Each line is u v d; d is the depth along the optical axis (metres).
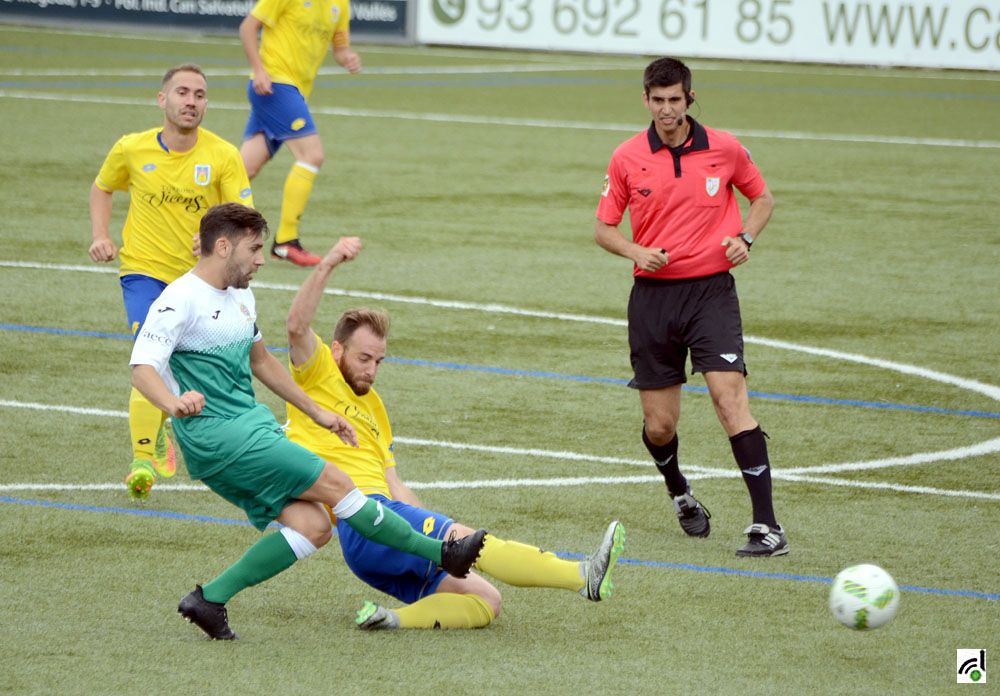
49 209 49.66
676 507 23.14
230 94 81.25
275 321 36.47
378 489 19.64
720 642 18.58
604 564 18.39
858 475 26.33
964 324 38.22
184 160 25.92
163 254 26.11
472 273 42.75
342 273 42.22
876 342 36.22
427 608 18.81
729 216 23.00
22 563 20.80
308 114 42.38
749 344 35.81
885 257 46.69
